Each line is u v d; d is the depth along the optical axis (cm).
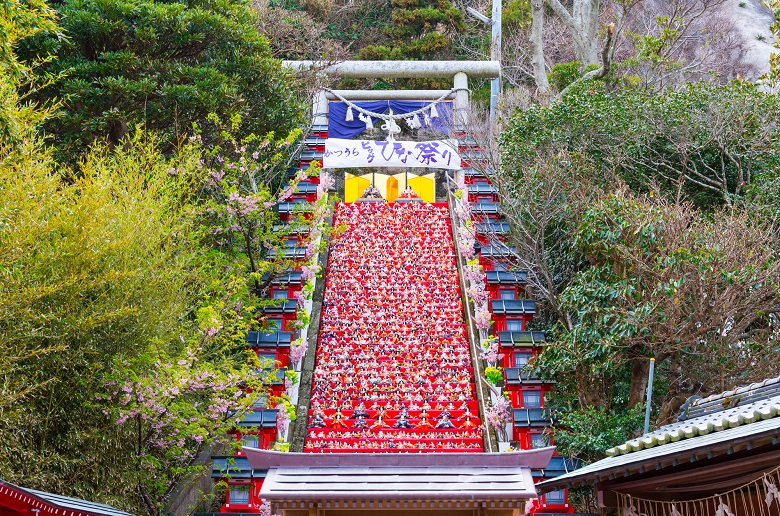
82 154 2266
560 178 2358
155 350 1566
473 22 5284
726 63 5059
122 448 1541
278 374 2212
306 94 3738
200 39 2520
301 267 2712
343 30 5453
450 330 2608
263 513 1593
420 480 1135
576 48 4153
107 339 1530
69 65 2331
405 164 3569
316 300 2784
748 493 956
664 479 1040
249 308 1931
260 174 2939
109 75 2378
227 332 1841
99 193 1530
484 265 2902
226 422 1684
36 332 1367
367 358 2455
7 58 1359
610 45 3186
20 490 884
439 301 2783
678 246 1803
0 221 1273
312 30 4450
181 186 2250
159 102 2431
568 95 2723
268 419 1955
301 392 2286
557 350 1955
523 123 2697
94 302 1504
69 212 1441
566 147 2570
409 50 5038
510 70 4900
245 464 1756
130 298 1580
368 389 2292
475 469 1157
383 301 2786
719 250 1727
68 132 2259
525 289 2588
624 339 1809
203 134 2591
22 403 1388
